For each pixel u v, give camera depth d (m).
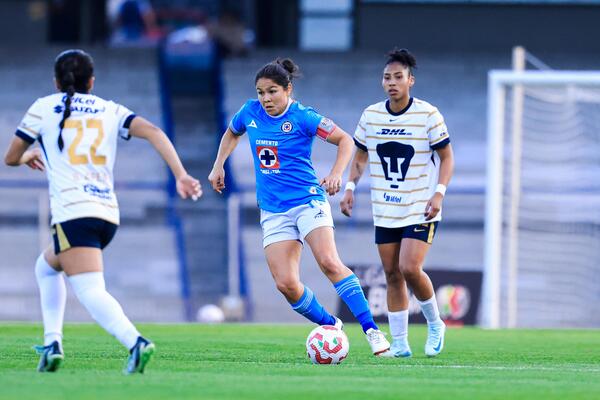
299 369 25.36
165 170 81.06
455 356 32.00
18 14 91.38
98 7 100.38
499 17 87.12
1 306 66.75
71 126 21.88
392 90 29.02
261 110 28.30
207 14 120.44
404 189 29.31
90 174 21.83
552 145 79.12
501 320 69.56
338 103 86.56
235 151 81.19
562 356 33.22
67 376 21.72
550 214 73.62
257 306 69.75
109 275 72.38
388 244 29.83
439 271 54.44
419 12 87.81
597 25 87.00
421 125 29.14
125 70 90.00
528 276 71.50
